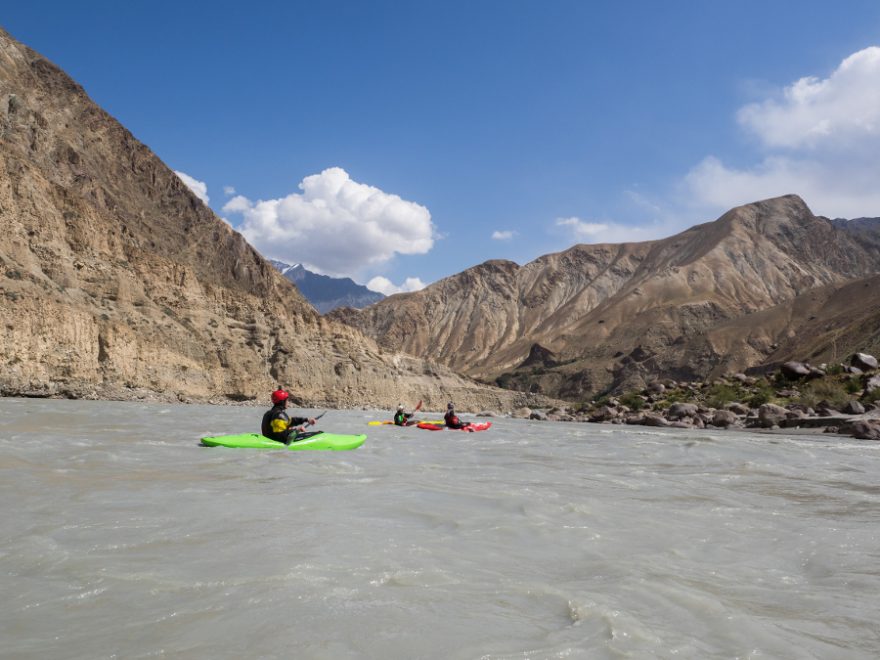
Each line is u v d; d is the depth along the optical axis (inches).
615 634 132.9
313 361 4010.8
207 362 3316.9
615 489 368.2
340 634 129.6
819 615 153.3
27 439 561.9
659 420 1477.6
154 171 5556.1
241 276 5265.8
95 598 149.6
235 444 574.2
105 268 3063.5
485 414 2362.2
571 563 193.5
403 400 4832.7
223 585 159.8
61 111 5162.4
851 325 4527.6
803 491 383.6
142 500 277.4
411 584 164.7
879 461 618.8
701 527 258.4
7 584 157.9
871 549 226.1
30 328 2235.5
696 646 129.2
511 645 125.9
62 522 227.6
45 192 2979.8
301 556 187.9
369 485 346.0
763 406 1339.8
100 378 2559.1
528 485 372.2
